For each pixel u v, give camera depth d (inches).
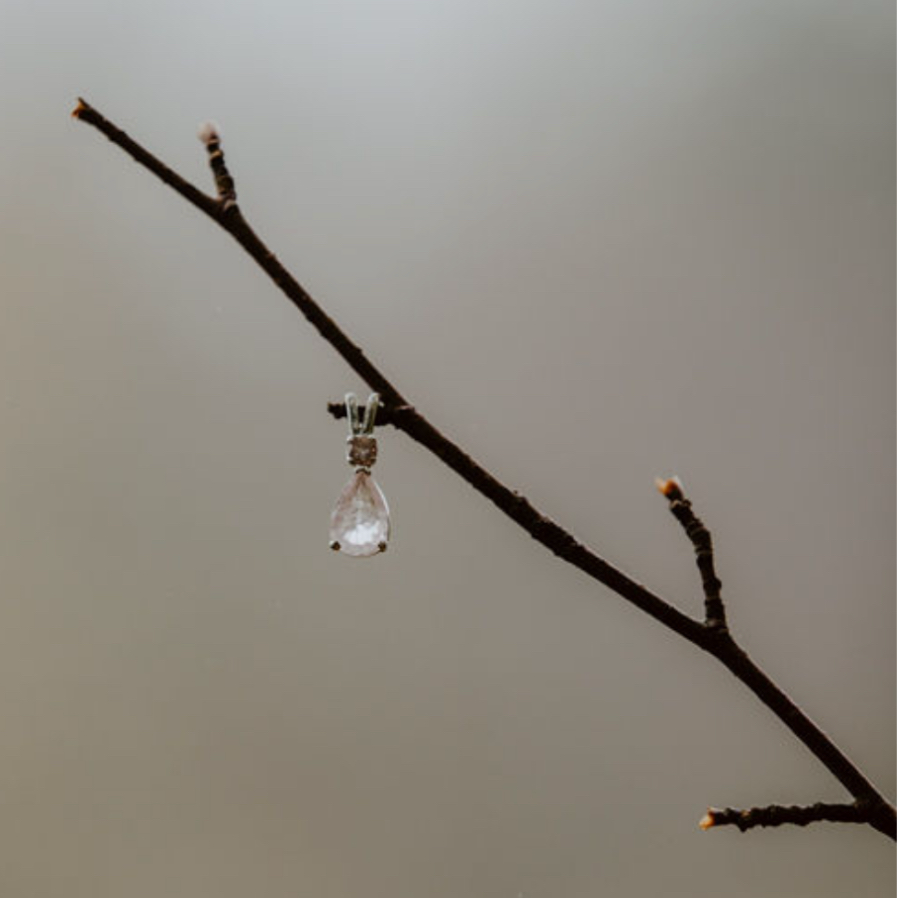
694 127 49.5
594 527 44.8
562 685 43.5
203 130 25.7
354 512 26.2
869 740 43.2
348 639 43.6
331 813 41.6
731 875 41.0
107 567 43.5
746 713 43.0
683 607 44.1
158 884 40.4
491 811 41.9
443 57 49.5
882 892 40.8
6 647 42.1
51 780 41.1
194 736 42.0
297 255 46.3
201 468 44.8
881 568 45.2
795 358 47.3
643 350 47.0
